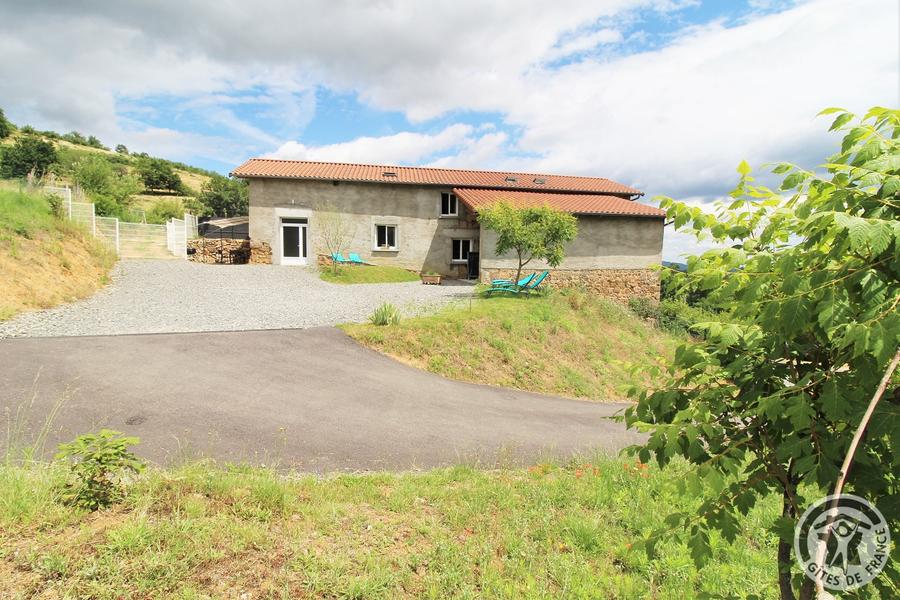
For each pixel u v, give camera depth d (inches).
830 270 53.5
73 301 419.2
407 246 869.8
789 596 66.9
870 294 49.0
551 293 662.5
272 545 116.6
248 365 296.8
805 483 52.1
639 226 828.6
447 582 113.2
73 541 105.7
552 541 138.6
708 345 71.0
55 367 253.4
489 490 170.4
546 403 344.5
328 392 276.8
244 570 106.0
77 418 204.2
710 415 64.6
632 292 827.4
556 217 624.4
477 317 470.9
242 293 550.3
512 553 128.6
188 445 191.6
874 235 44.8
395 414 261.3
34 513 113.0
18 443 176.2
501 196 822.5
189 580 99.9
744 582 120.7
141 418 212.2
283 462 188.7
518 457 222.1
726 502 61.1
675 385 73.2
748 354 64.4
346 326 398.9
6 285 380.8
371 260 856.9
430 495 164.4
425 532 136.9
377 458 204.7
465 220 887.7
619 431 289.9
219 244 887.1
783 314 53.7
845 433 53.5
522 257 768.9
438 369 364.2
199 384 258.2
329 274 748.0
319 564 112.0
